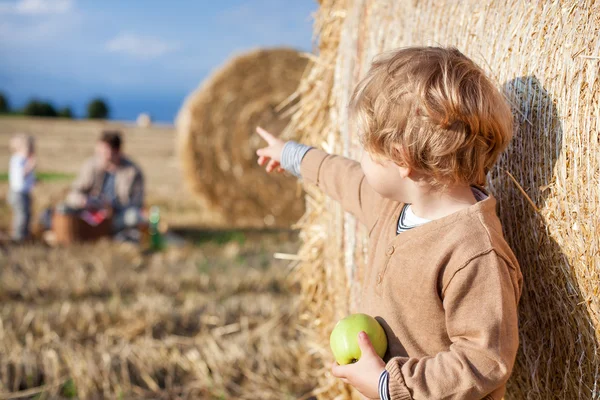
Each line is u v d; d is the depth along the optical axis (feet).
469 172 5.64
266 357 13.51
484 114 5.44
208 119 32.01
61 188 39.88
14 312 15.71
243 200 32.37
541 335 6.24
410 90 5.46
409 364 5.64
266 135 8.46
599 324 5.56
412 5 8.24
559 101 5.71
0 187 39.96
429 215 5.96
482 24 6.77
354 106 5.89
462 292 5.42
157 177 48.08
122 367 13.12
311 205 10.09
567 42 5.68
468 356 5.31
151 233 25.09
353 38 9.50
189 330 15.33
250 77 32.30
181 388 12.84
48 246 24.31
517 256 6.35
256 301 16.89
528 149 6.05
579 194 5.54
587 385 5.81
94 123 123.85
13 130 92.27
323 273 9.88
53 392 12.59
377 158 5.87
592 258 5.49
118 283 18.78
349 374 6.04
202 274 19.71
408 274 5.81
